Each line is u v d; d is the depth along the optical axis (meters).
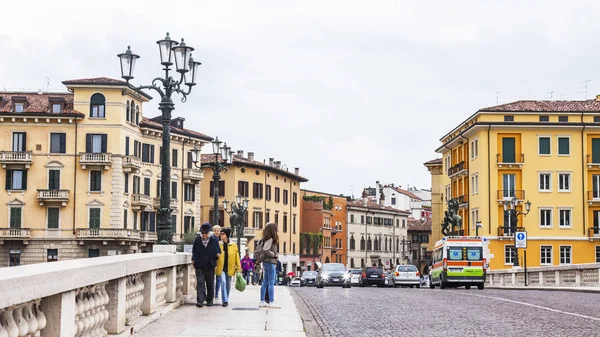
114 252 74.25
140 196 77.25
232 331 13.64
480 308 20.98
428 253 115.38
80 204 74.06
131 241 75.06
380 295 29.20
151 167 81.31
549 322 16.80
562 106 73.06
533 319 17.52
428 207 164.50
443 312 19.61
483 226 69.88
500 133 70.56
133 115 77.75
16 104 75.00
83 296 9.73
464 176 77.06
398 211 142.00
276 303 21.36
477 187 72.12
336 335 14.13
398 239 142.50
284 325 14.88
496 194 70.12
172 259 17.94
